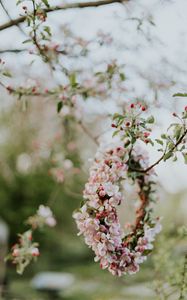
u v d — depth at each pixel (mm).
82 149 9234
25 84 4148
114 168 2957
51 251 21766
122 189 3553
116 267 2779
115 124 2980
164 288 4125
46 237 20656
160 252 4457
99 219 2758
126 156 3158
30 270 19375
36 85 4211
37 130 14109
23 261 4219
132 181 3258
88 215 2791
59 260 21734
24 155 16516
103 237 2711
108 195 2771
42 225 4988
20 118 12883
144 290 10484
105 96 4441
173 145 2811
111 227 2742
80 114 4906
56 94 4184
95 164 3059
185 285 3822
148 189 3578
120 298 10266
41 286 13086
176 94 2922
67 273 19062
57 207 19672
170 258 4621
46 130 13211
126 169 3057
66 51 4191
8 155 17047
